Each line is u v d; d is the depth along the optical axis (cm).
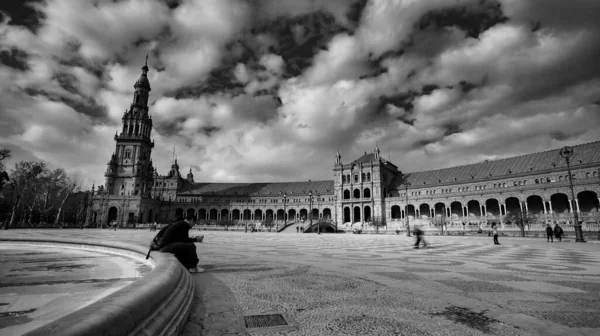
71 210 12181
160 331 343
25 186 8212
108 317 246
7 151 6331
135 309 301
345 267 1145
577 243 3108
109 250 1561
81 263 1138
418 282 838
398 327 474
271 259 1419
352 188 11738
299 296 675
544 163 8544
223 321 498
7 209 8550
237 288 755
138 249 1268
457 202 10056
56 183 10181
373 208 11138
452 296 675
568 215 6462
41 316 457
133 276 846
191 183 15025
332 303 617
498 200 8506
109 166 11806
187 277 668
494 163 9888
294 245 2594
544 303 614
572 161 7912
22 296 593
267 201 13475
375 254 1734
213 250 1955
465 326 478
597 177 6900
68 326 199
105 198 10912
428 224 8406
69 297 587
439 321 504
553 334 439
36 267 1030
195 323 481
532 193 7894
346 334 443
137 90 12912
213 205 13512
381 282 839
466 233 6631
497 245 2791
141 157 12112
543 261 1378
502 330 459
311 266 1170
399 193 11506
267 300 639
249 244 2684
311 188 13475
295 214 13125
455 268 1126
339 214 11781
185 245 991
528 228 6731
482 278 906
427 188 10762
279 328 467
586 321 500
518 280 871
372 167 11406
